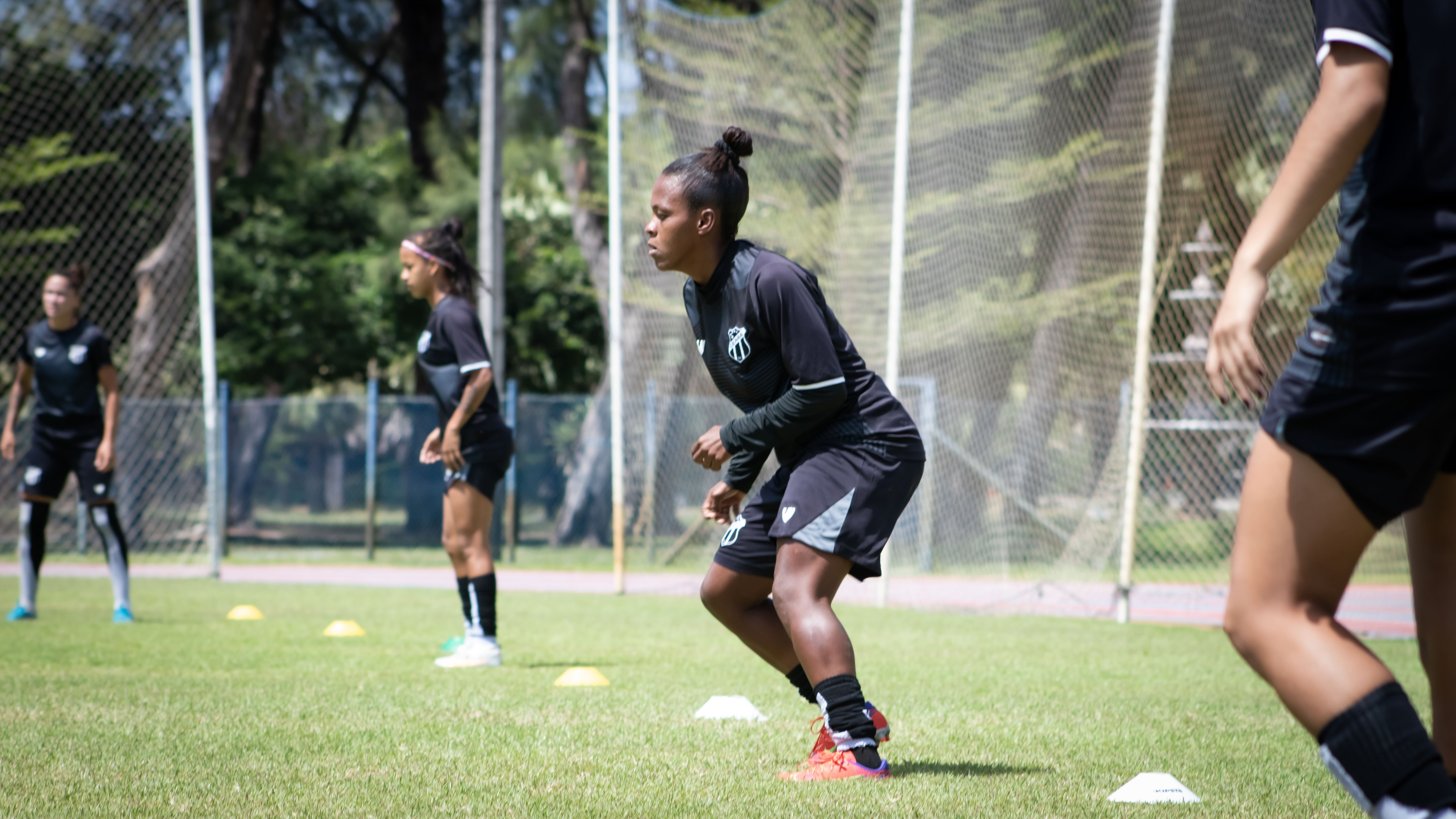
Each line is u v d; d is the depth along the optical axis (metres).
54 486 11.79
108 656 9.06
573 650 10.06
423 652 9.57
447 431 8.53
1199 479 18.59
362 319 34.44
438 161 30.94
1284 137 14.92
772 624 5.07
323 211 35.41
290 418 27.20
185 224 22.28
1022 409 18.03
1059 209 17.20
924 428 17.69
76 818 3.97
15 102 21.84
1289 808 4.38
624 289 20.12
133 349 22.52
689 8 24.38
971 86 17.33
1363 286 2.61
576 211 28.16
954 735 6.04
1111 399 17.92
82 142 22.19
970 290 17.42
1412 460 2.63
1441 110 2.54
